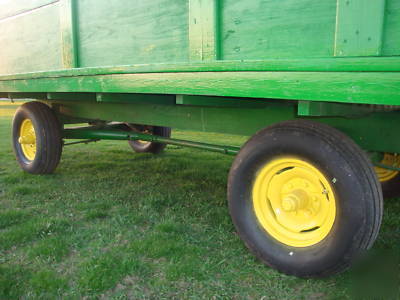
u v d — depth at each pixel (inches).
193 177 186.9
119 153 255.8
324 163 81.4
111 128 215.6
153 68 97.0
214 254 102.7
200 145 148.9
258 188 96.0
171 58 109.7
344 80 67.2
